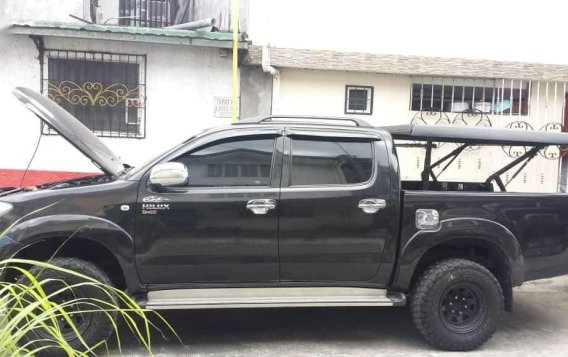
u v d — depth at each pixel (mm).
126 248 4238
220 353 4496
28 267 4172
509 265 4699
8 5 8141
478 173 8781
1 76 8023
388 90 8805
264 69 8125
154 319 5273
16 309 2355
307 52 8328
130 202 4254
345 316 5512
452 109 8922
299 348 4633
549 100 9016
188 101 8422
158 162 4402
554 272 4828
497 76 8547
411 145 5957
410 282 4660
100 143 5254
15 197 4215
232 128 4547
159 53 8305
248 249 4391
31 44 8031
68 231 4125
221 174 4461
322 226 4457
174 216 4293
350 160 4602
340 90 8719
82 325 4176
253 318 5383
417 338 4926
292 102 8641
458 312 4641
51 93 8148
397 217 4555
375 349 4641
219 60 8406
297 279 4516
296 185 4488
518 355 4566
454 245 4855
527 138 5000
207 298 4410
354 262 4527
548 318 5570
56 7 8312
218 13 9617
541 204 4762
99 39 7895
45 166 8195
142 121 8352
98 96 8242
